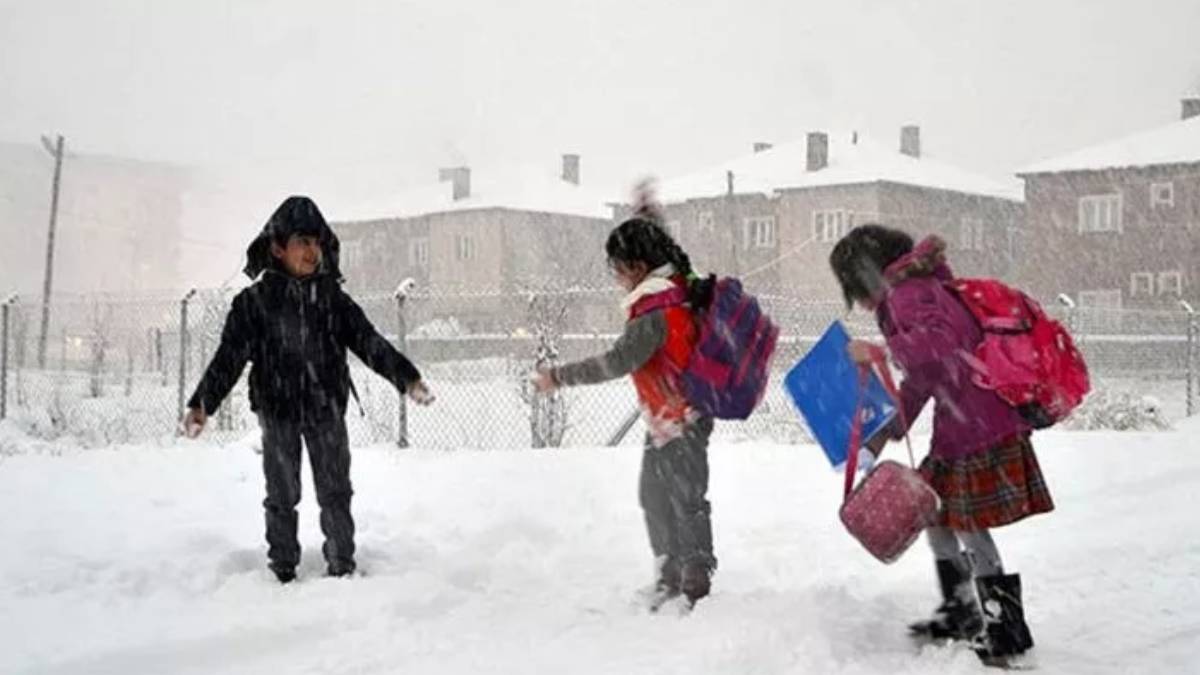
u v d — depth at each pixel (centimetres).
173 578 586
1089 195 5166
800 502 811
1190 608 552
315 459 590
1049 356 458
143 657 464
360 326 596
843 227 5438
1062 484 902
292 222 578
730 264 5756
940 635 492
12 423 1512
